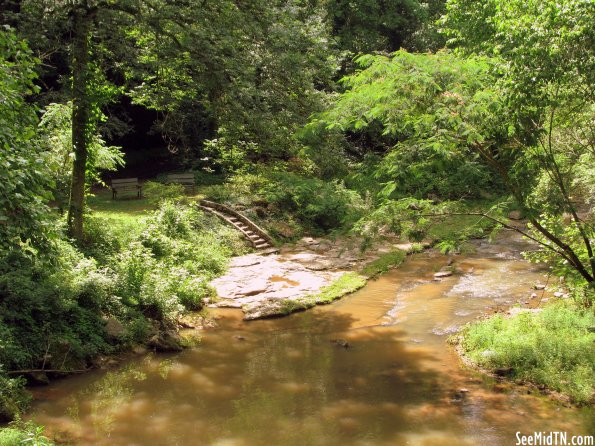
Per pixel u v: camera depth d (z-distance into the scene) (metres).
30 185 6.50
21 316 10.53
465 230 10.91
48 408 9.27
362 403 9.55
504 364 10.78
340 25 34.31
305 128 11.77
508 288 16.25
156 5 14.80
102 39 15.30
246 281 16.86
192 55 14.83
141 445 8.16
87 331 11.42
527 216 9.79
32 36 13.65
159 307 13.20
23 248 7.38
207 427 8.74
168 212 19.09
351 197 23.59
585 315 12.10
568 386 9.66
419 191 10.97
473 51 15.71
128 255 14.69
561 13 8.05
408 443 8.18
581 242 11.23
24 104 7.41
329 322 14.00
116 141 33.16
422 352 11.89
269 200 23.12
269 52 15.57
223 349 12.21
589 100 8.99
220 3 14.87
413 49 34.59
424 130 10.02
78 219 15.26
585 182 12.16
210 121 26.48
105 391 10.04
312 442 8.25
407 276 18.17
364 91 9.79
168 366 11.27
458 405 9.40
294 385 10.33
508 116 9.03
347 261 19.52
